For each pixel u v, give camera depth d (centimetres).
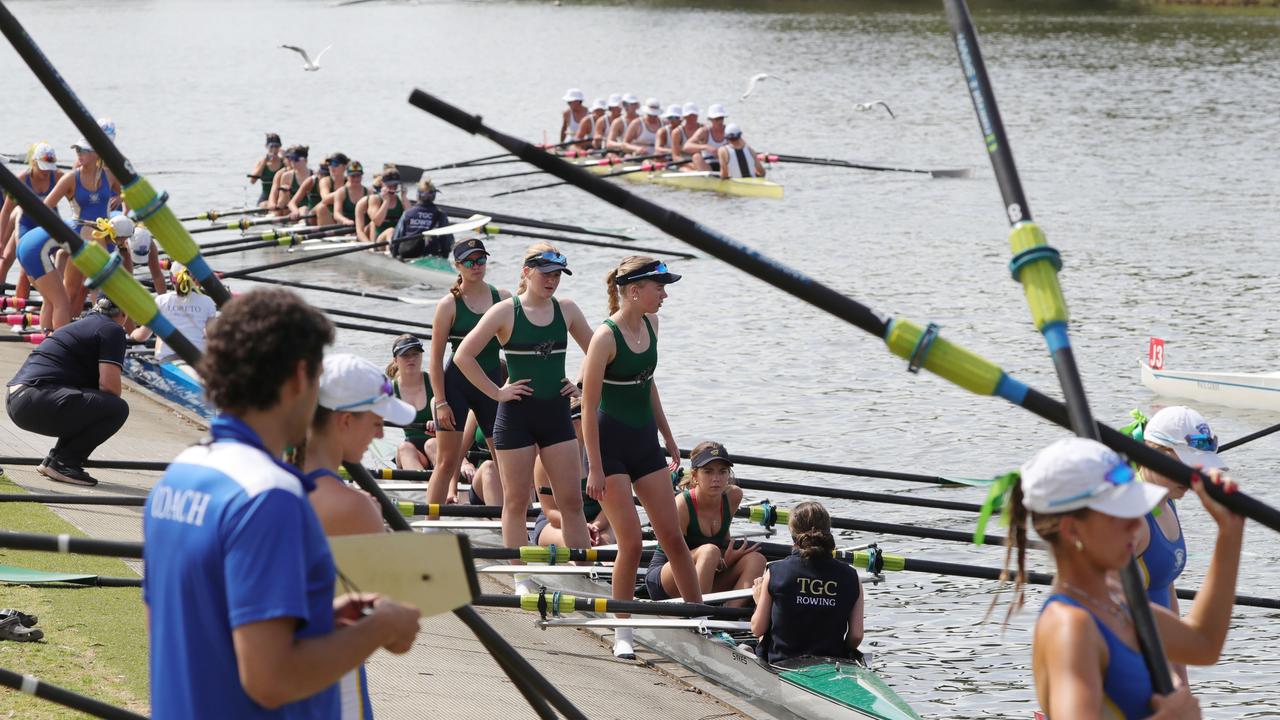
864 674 2334
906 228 7562
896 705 2242
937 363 1114
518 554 2577
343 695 1186
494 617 2598
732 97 14225
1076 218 7544
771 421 4366
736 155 8931
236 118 13325
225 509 950
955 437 4200
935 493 3731
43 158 4953
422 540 1141
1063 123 11388
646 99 14562
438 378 2989
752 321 5647
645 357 2452
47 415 2844
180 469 989
